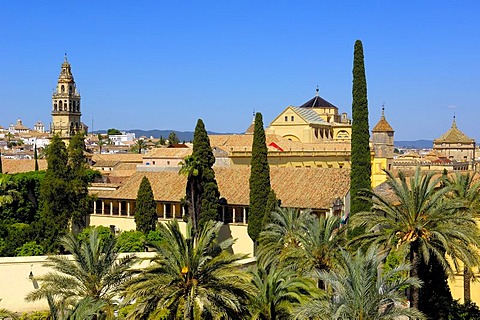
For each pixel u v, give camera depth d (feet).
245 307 110.32
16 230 194.80
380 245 127.13
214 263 110.11
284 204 209.05
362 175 194.08
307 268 133.69
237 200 217.56
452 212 131.95
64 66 616.80
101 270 125.90
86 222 242.37
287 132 377.30
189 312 103.40
